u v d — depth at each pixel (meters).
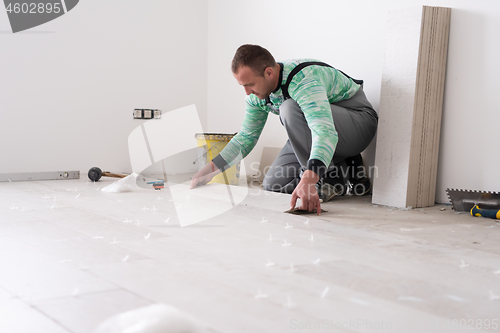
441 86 2.36
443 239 1.53
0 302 0.85
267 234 1.52
